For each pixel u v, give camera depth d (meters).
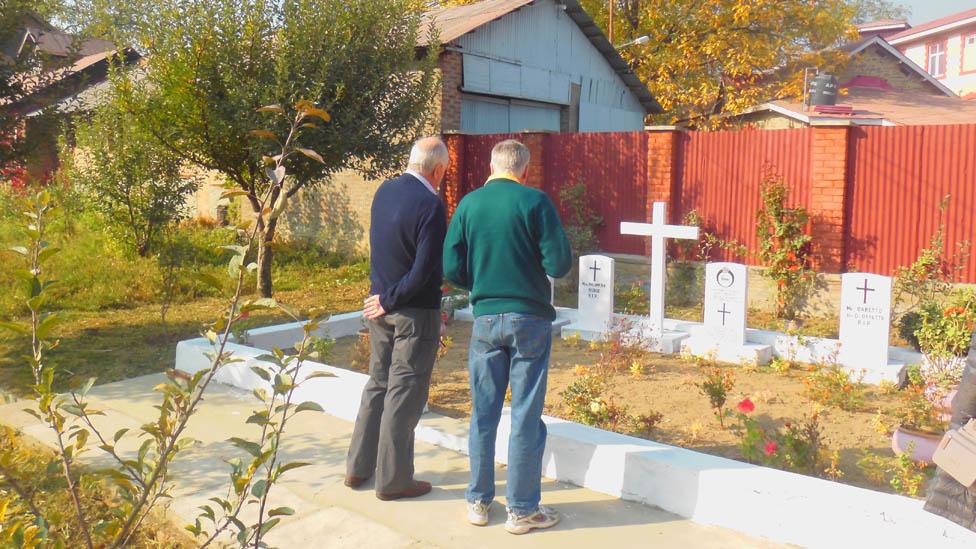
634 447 4.44
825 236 10.38
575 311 9.99
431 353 4.36
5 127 7.86
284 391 2.72
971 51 36.56
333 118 10.10
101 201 13.91
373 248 4.42
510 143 4.15
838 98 23.72
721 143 11.40
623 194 12.45
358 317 8.95
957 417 3.37
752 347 7.77
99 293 10.84
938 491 3.43
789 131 10.79
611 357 7.32
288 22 9.96
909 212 9.94
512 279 3.93
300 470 4.80
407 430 4.34
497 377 4.04
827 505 3.64
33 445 5.19
